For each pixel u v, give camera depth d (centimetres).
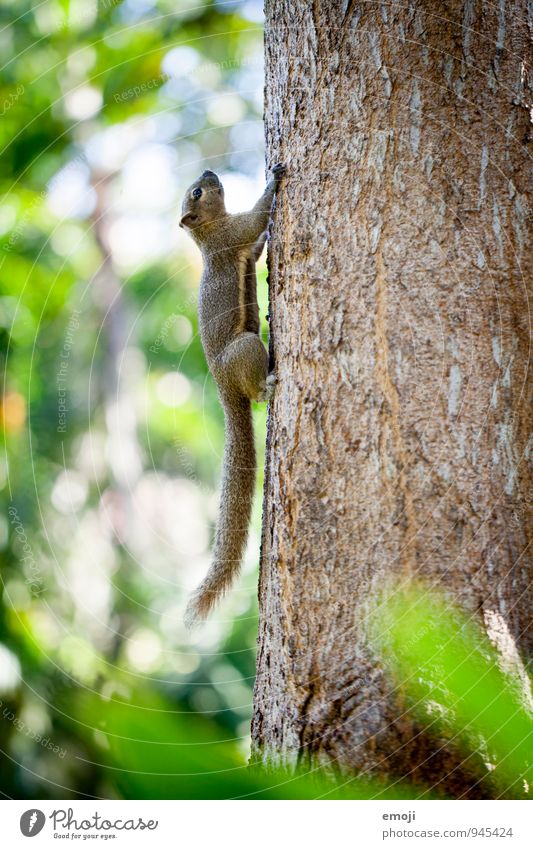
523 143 487
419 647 263
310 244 507
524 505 459
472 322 466
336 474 479
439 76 486
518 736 217
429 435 461
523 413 465
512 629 445
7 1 1465
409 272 473
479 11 494
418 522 457
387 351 471
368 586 461
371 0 503
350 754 445
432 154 479
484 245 472
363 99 496
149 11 1527
